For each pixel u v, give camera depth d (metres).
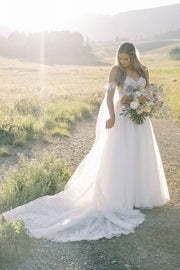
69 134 9.81
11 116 10.41
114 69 4.76
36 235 3.96
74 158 7.45
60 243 3.88
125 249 3.77
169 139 9.46
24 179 5.09
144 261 3.53
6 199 4.77
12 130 8.78
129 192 4.74
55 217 4.45
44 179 5.23
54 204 4.66
